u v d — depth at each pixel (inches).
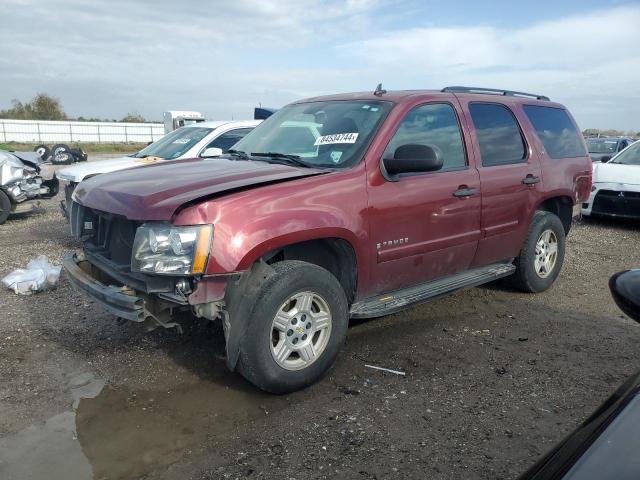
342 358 169.8
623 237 365.4
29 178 403.2
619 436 56.2
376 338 185.9
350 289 163.3
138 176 161.3
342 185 153.0
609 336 190.4
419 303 175.2
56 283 231.9
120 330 187.8
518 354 174.4
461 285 191.8
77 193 169.8
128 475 113.2
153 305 138.7
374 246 160.9
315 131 181.2
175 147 347.6
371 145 163.3
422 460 118.9
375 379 156.4
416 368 163.6
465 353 174.7
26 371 157.9
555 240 238.5
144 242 132.3
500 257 212.2
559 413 138.8
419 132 177.9
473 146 194.4
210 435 128.1
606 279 264.5
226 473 114.2
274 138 191.5
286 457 119.6
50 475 112.7
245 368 139.9
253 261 134.3
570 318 208.4
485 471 115.3
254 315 136.0
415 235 171.9
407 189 167.6
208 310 133.8
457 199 183.0
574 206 248.4
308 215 143.0
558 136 239.3
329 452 121.6
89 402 142.1
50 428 129.9
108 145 1947.6
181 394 146.9
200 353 171.3
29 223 399.5
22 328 188.4
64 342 177.9
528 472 59.9
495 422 134.3
